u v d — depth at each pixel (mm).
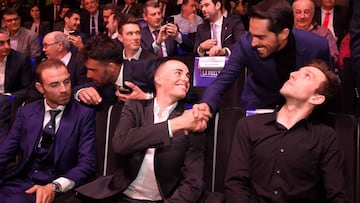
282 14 1748
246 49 1970
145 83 2422
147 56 3434
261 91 2098
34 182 2094
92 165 2098
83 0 6297
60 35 3449
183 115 1838
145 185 1924
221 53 3197
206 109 1857
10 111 2449
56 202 1970
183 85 1966
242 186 1805
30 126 2125
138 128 1876
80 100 2330
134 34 3359
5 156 2129
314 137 1777
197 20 5363
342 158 1826
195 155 1909
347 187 1846
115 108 2213
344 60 2684
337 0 4938
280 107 1922
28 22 6672
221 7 4152
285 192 1748
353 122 1881
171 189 1896
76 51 3564
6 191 2074
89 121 2154
